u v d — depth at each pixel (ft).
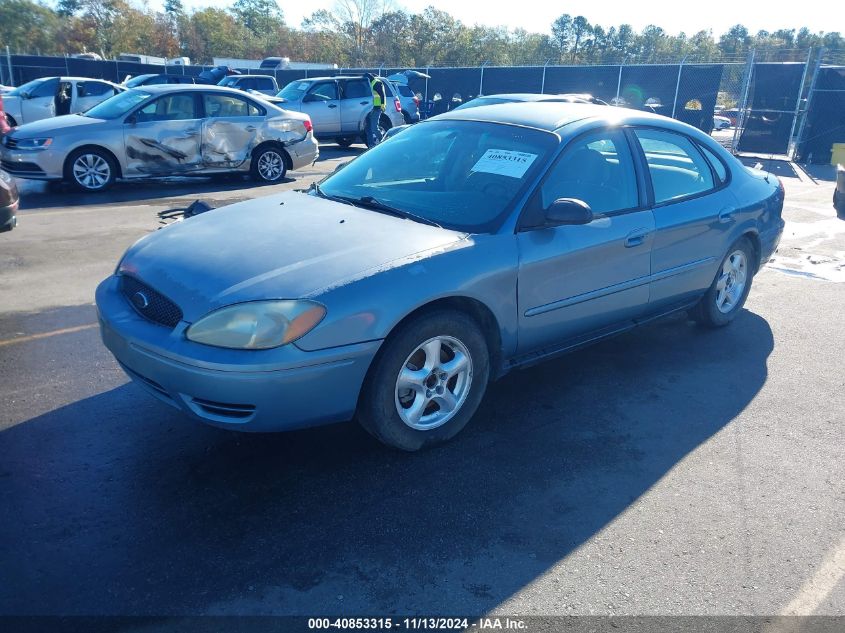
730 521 9.66
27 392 12.77
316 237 11.00
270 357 9.18
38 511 9.31
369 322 9.71
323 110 57.36
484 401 13.12
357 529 9.19
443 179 13.17
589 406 13.03
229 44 249.34
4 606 7.64
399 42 222.28
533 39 245.86
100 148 32.91
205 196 33.45
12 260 21.13
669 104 65.57
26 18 210.79
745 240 16.79
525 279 11.58
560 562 8.71
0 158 32.89
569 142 12.75
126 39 221.66
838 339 16.87
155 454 10.84
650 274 14.02
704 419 12.66
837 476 10.89
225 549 8.71
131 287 10.94
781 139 56.54
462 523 9.41
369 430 10.63
